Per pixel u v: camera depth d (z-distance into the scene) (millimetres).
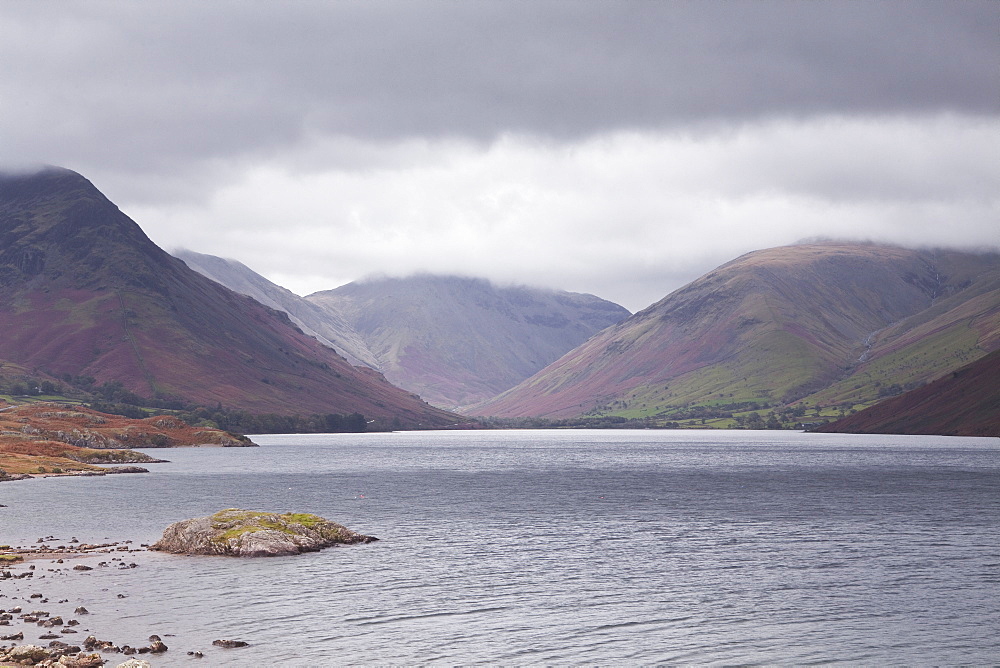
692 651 48562
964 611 57000
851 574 68625
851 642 50344
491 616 55312
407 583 64688
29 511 109812
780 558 75812
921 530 93250
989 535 89500
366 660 46531
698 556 76812
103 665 44250
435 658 47000
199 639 49938
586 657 47375
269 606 57500
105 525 96938
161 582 64688
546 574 68312
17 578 65688
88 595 60219
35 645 45406
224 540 77188
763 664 46562
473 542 85125
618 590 62594
